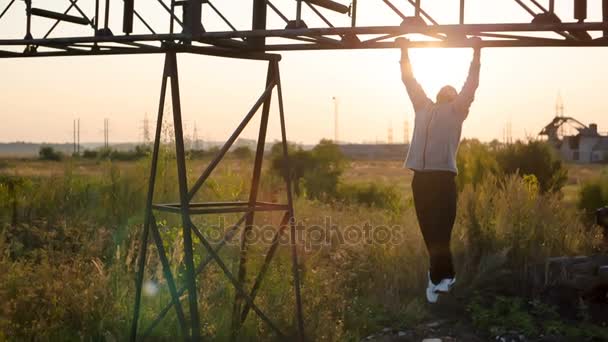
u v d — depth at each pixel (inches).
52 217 507.8
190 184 602.2
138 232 435.8
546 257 404.5
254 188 322.0
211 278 351.6
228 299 332.5
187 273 273.0
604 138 3973.9
